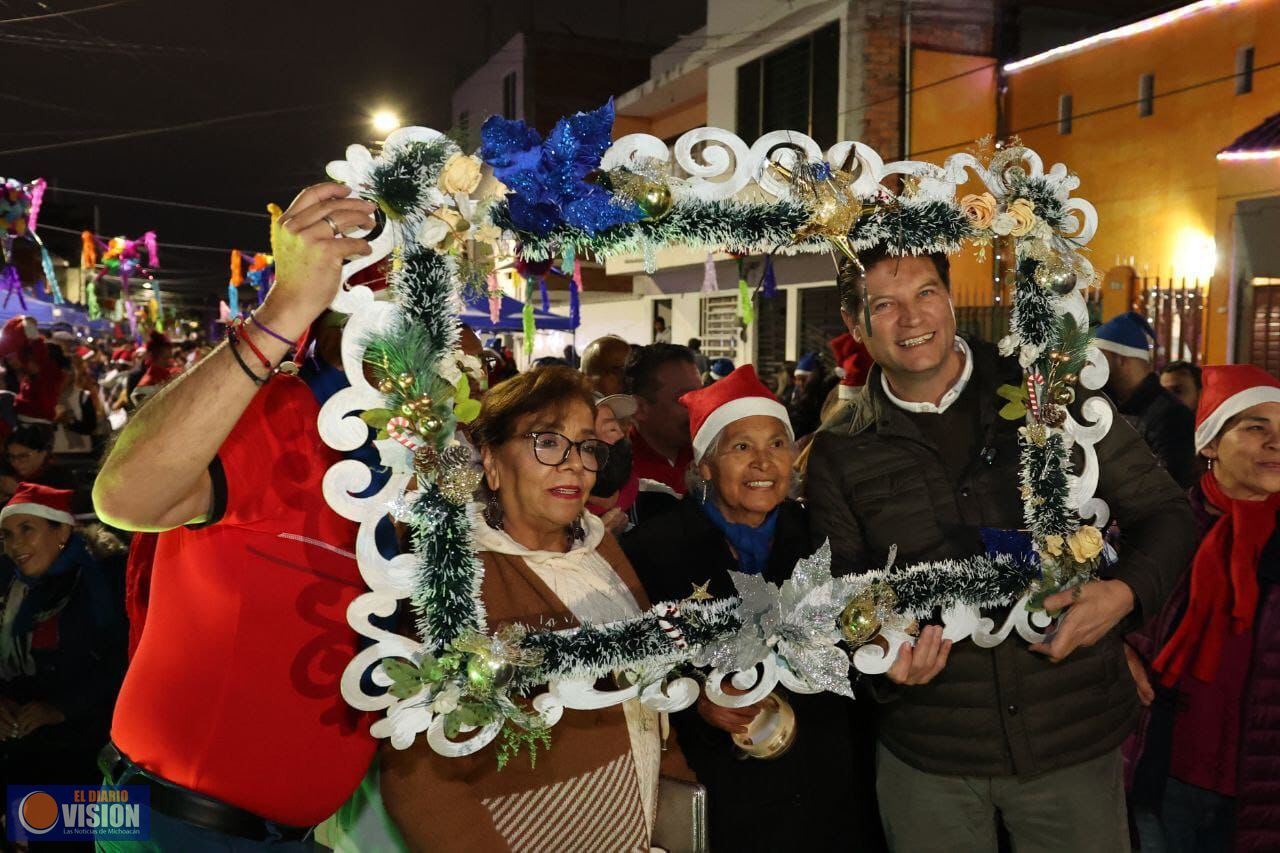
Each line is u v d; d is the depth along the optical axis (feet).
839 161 6.40
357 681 5.14
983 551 7.05
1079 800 7.18
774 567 7.76
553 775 5.94
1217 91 25.17
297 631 5.40
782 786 7.47
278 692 5.36
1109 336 14.07
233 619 5.32
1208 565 8.54
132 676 5.58
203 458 4.73
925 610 6.46
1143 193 27.17
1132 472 7.25
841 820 7.73
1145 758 8.88
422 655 5.20
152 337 33.09
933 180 6.61
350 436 5.08
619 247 5.88
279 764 5.37
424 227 5.17
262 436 5.36
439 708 5.15
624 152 5.83
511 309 23.06
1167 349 26.32
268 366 4.76
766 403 7.83
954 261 26.66
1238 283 24.56
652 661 5.71
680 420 10.75
